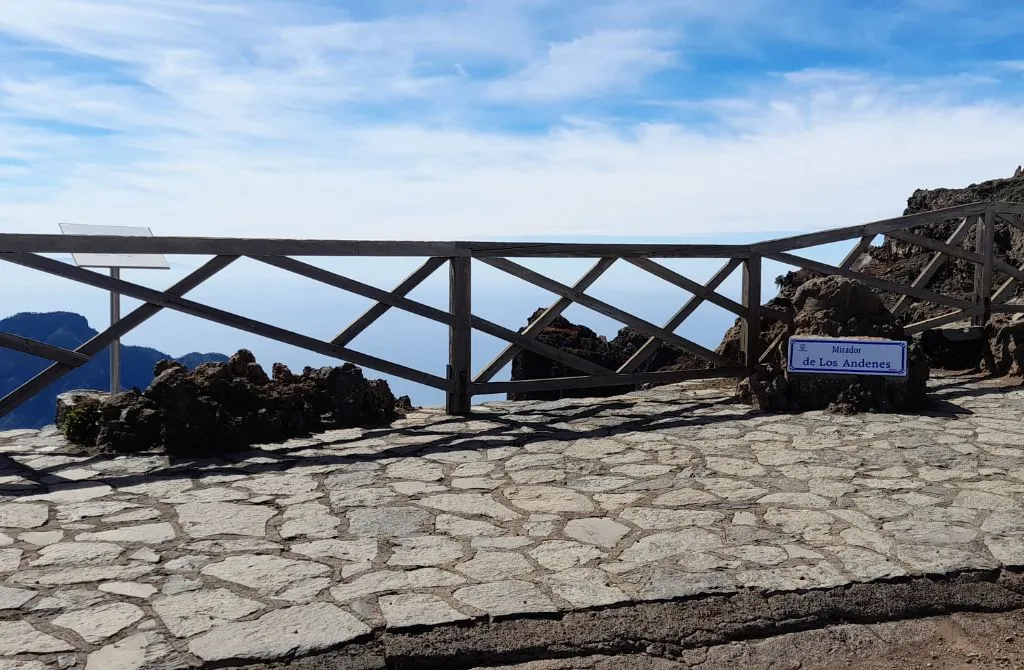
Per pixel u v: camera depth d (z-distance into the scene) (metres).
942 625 3.75
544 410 8.32
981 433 6.98
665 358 13.52
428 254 7.78
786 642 3.58
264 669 3.17
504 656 3.38
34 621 3.47
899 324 8.71
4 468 5.91
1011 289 11.26
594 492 5.41
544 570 4.06
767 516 4.88
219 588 3.82
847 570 4.04
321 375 7.73
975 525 4.69
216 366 7.02
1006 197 14.61
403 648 3.34
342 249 7.36
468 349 8.08
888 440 6.77
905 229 9.99
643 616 3.63
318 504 5.14
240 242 6.94
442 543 4.44
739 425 7.45
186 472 5.84
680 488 5.49
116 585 3.85
